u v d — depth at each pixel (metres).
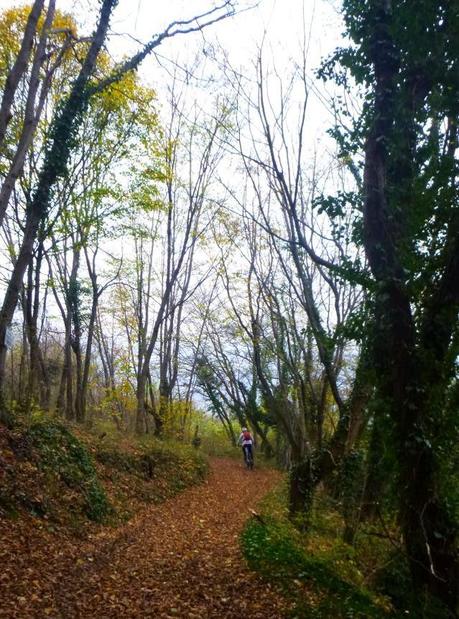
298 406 15.91
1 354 11.44
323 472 11.54
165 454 18.08
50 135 12.58
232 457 33.31
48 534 8.15
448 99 7.41
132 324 27.91
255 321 17.11
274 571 7.79
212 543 9.84
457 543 7.00
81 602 6.10
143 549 8.91
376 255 7.36
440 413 6.93
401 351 7.01
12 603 5.57
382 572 8.26
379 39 7.70
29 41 10.40
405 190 7.49
